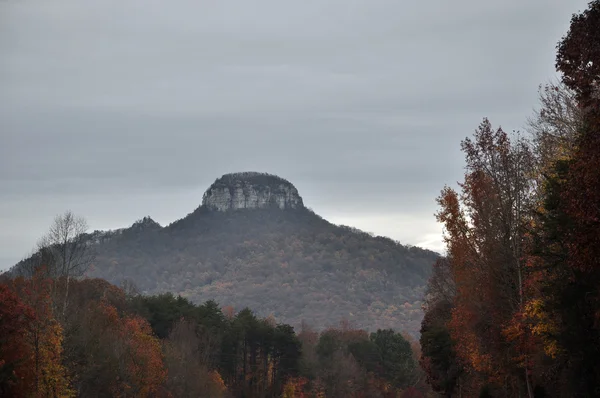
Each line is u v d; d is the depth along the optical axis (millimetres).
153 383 89812
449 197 60656
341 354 178500
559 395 48719
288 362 157500
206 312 156500
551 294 44312
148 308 139250
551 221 43125
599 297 40344
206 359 125938
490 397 61656
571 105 49375
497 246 56688
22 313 61750
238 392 149375
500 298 56500
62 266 90062
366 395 170125
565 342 42406
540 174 53562
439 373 84500
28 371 62438
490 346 57406
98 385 80812
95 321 87438
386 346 199875
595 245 33281
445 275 92188
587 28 33000
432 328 86938
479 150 57938
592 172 32406
